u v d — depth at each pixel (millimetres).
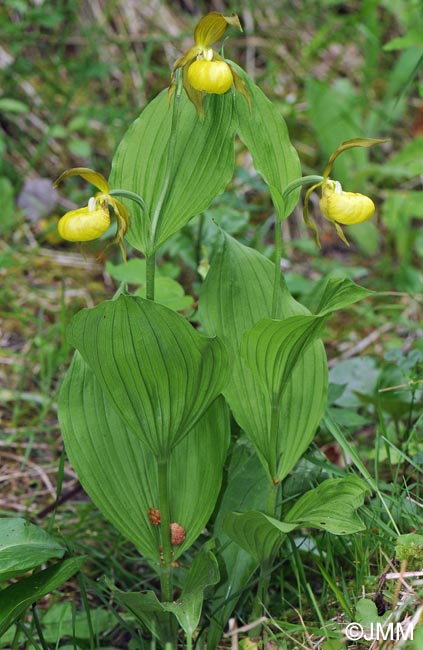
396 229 1534
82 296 1462
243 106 850
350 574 963
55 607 968
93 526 1062
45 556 873
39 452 1185
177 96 836
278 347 841
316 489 884
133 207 866
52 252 1580
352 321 1429
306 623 924
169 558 895
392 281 1552
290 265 1606
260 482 949
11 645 927
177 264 1492
